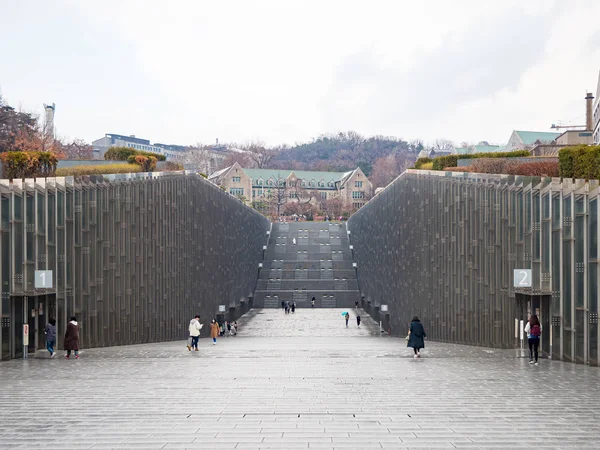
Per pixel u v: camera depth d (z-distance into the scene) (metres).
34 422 10.65
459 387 14.37
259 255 92.94
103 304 30.23
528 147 90.94
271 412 11.37
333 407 11.84
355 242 93.81
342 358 21.58
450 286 36.06
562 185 21.84
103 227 30.36
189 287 44.19
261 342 36.69
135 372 17.38
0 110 79.00
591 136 70.62
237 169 179.38
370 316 69.94
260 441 9.27
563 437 9.53
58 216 26.25
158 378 15.98
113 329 31.28
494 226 29.06
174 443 9.20
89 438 9.54
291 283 87.69
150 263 36.16
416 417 10.93
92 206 29.30
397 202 50.84
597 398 12.87
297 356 22.47
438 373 17.05
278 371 17.50
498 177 28.45
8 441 9.41
